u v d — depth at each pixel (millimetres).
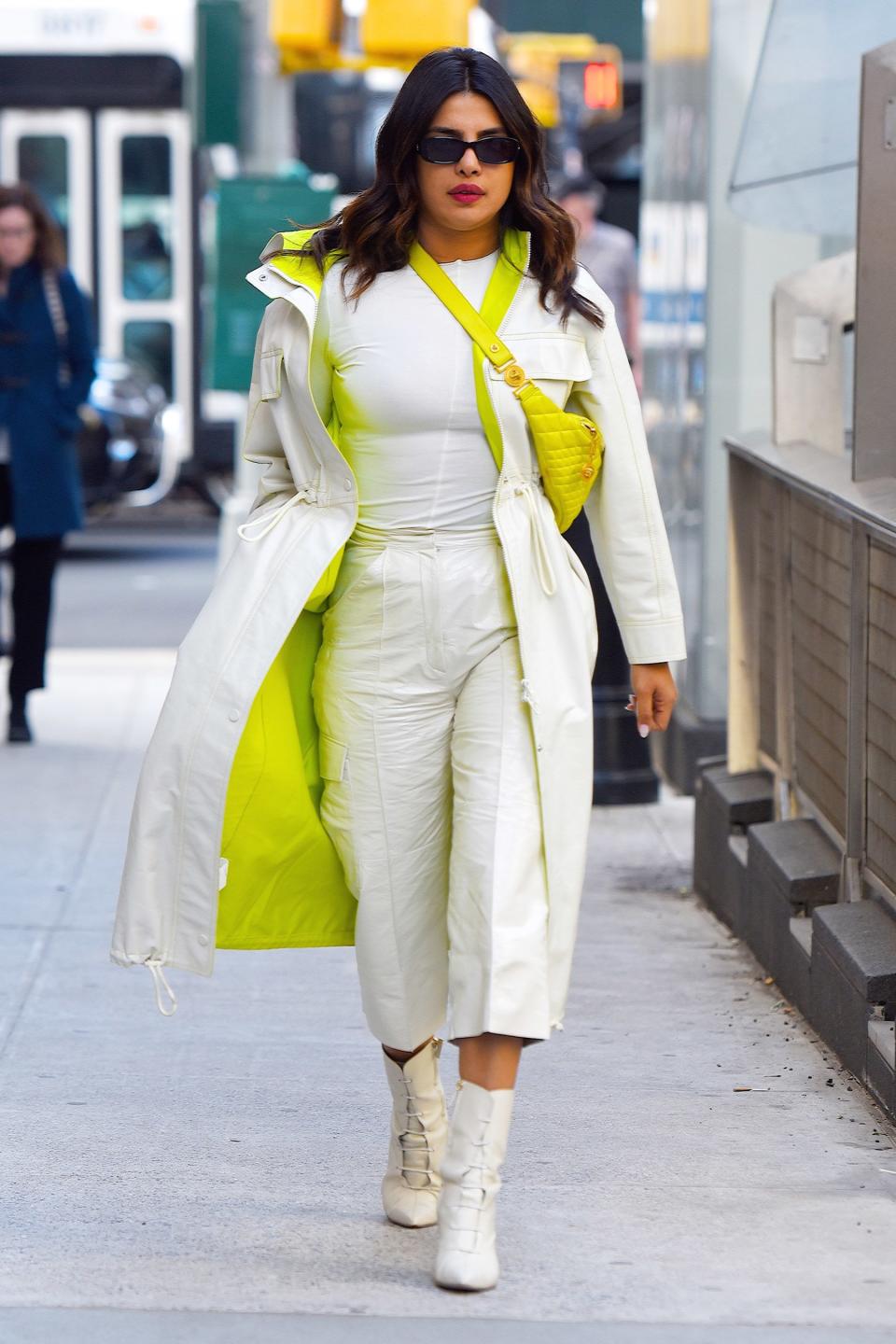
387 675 4820
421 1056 5102
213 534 25906
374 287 4754
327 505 4852
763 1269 4871
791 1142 5766
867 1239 5062
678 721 11258
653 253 12523
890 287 6219
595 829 10344
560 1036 6816
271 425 5004
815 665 7410
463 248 4781
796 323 7805
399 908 4906
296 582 4785
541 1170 5543
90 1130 5867
